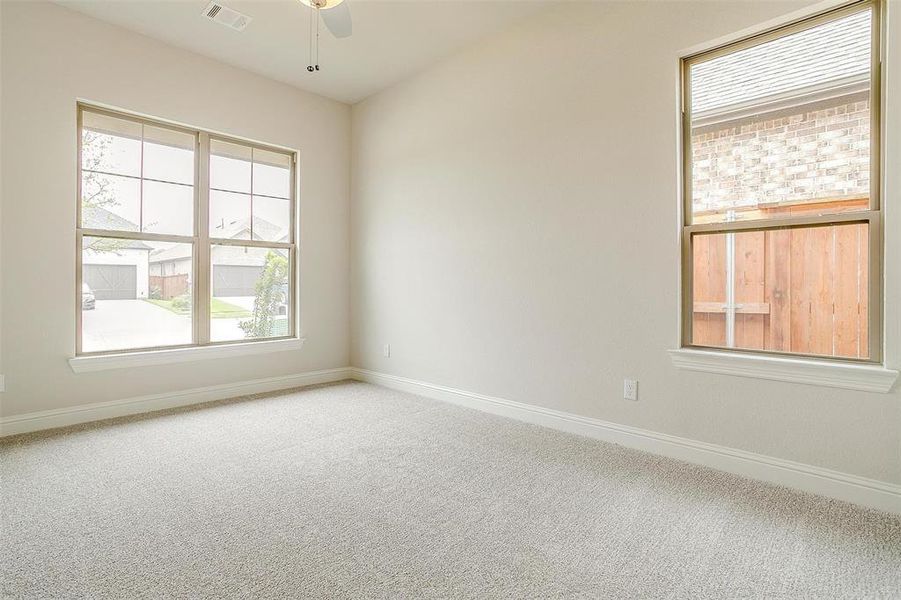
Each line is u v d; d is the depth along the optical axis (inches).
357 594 57.0
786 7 86.6
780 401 88.4
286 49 145.6
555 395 123.3
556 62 121.5
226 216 159.3
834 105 84.8
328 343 186.5
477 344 142.9
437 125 154.9
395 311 172.4
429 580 59.9
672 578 60.6
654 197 104.1
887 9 77.0
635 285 107.5
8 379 116.9
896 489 77.0
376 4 121.1
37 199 120.3
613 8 110.3
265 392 165.6
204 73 149.7
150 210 141.9
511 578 60.4
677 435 101.8
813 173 87.3
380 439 115.3
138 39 136.1
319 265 182.7
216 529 72.2
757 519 75.7
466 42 141.7
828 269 86.5
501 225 135.6
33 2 118.7
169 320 146.5
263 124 164.4
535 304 127.3
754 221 93.0
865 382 78.9
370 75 163.9
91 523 73.8
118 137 135.7
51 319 122.9
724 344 98.2
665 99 102.0
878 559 64.7
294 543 68.5
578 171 117.3
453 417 134.6
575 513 77.8
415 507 80.0
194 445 110.6
